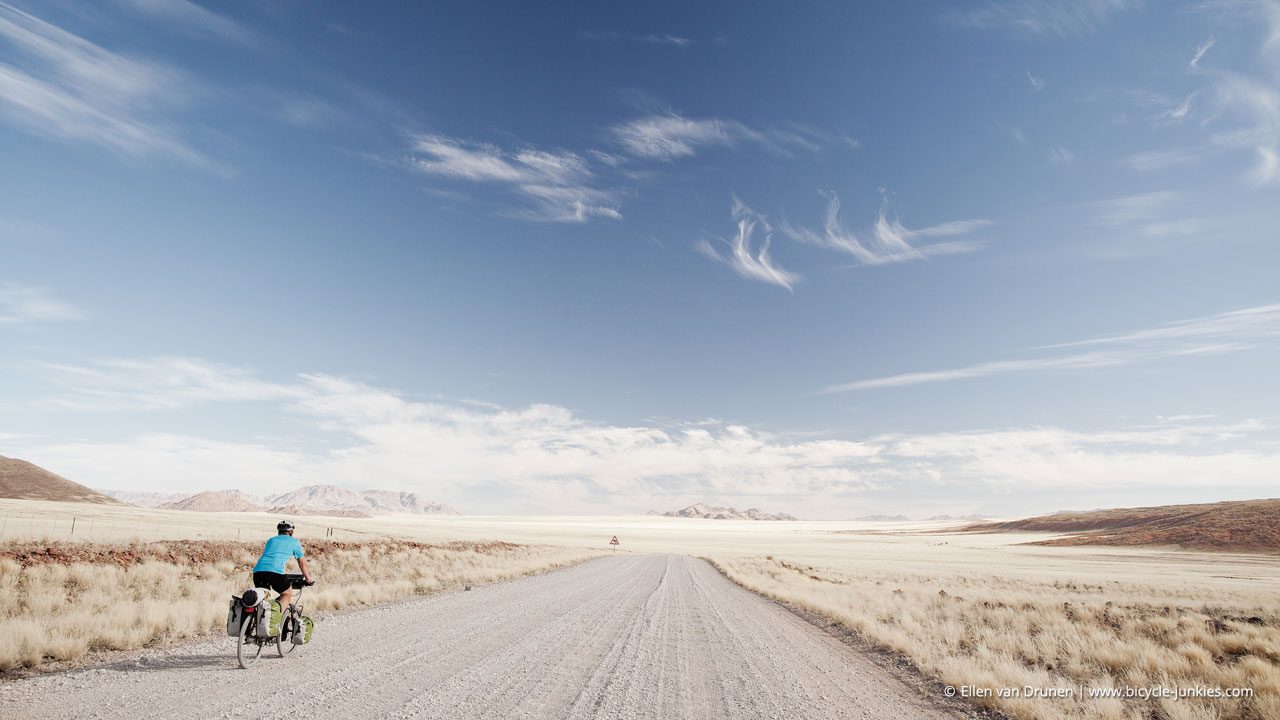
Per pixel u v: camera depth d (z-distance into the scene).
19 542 20.77
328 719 6.05
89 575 14.36
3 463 143.25
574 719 6.54
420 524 199.25
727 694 8.12
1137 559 81.12
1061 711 7.91
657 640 12.21
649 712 7.02
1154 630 14.59
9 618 9.95
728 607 19.09
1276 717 7.93
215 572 18.11
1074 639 13.10
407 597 17.34
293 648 9.34
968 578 39.94
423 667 8.59
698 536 167.00
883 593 24.17
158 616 10.59
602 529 193.75
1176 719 7.72
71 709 6.10
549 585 23.31
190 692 6.89
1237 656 12.15
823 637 13.98
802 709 7.59
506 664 9.06
